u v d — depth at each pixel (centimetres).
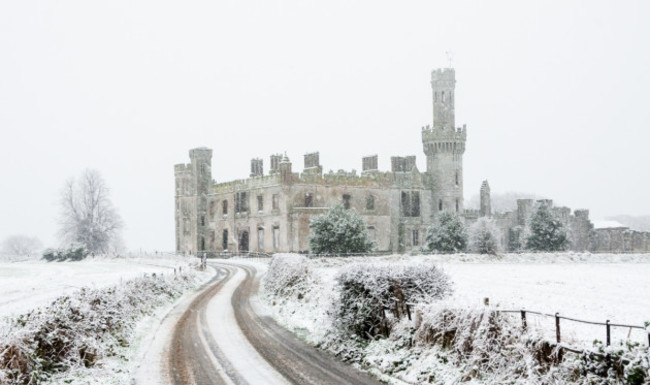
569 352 1359
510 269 5253
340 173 8869
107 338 2030
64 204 10394
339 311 2062
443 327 1678
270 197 8681
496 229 7750
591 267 5572
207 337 2272
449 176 9706
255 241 8950
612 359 1242
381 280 1966
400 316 1961
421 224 9488
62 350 1684
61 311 1769
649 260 6412
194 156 9950
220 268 6378
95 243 10256
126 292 2566
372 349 1877
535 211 7875
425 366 1623
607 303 2855
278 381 1633
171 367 1797
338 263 5909
